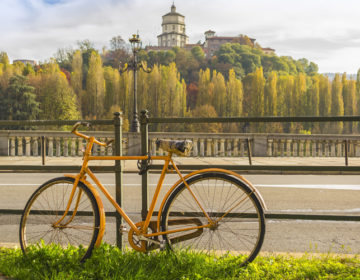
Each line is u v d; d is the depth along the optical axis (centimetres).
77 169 384
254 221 515
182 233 329
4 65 14488
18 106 9112
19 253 358
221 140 1633
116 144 364
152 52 19812
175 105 14225
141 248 329
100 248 336
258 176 1068
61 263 327
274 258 357
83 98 13650
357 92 17125
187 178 324
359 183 934
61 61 16912
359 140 1655
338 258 357
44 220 375
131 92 13825
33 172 1118
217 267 317
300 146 1658
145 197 365
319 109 16512
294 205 675
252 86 16188
